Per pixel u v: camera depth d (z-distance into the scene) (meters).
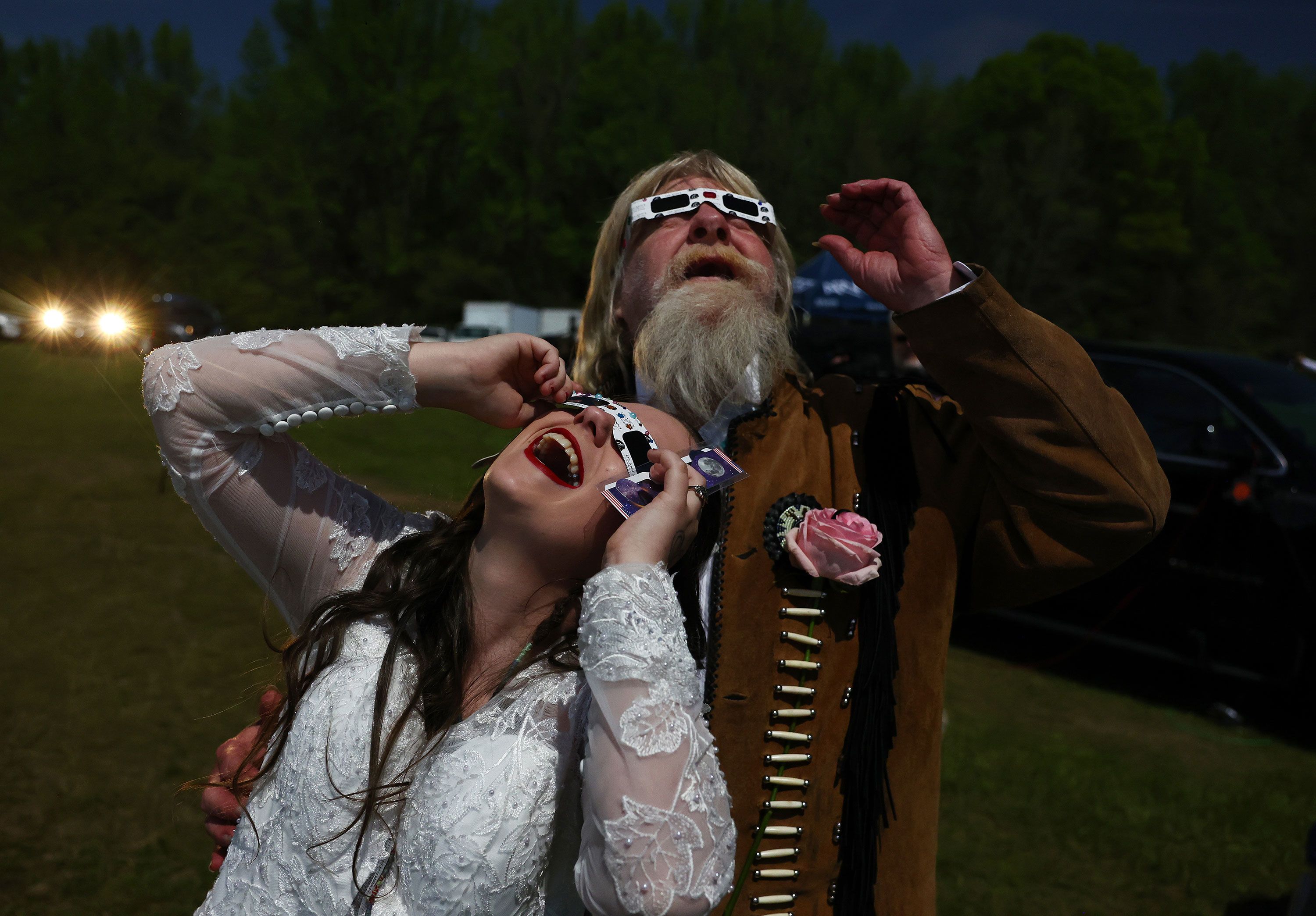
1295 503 4.13
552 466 1.25
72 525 6.79
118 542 6.38
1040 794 3.62
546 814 1.09
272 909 1.14
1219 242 40.81
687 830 0.97
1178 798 3.64
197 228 44.81
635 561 1.06
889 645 1.33
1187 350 4.93
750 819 1.30
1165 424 4.68
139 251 43.91
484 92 46.47
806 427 1.48
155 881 2.78
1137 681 5.00
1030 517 1.33
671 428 1.28
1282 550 4.16
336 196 45.94
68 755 3.47
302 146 46.00
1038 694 4.75
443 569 1.25
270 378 1.26
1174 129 42.38
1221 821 3.49
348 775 1.14
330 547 1.34
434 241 47.16
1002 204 38.50
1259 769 3.99
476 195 47.03
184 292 43.78
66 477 8.56
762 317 1.46
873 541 1.28
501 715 1.14
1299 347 38.09
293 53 46.59
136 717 3.80
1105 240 39.59
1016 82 41.50
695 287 1.45
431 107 46.03
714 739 1.27
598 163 45.38
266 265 44.69
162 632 4.74
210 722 3.79
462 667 1.20
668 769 0.98
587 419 1.19
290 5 46.06
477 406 1.32
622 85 45.75
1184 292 38.75
